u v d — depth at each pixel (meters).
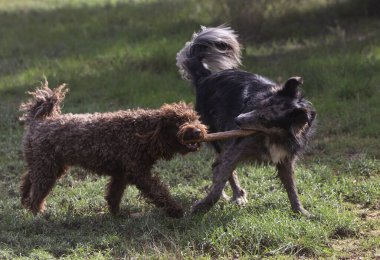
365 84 17.44
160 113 10.48
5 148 14.93
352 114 16.05
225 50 13.04
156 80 19.33
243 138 10.56
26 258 9.17
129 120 10.59
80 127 10.73
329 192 11.84
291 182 10.87
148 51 21.75
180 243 9.66
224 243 9.61
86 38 24.81
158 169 13.40
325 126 15.67
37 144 10.86
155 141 10.41
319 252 9.48
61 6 32.09
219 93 11.60
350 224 10.20
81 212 11.37
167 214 10.63
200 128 10.19
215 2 24.30
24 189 11.38
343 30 22.14
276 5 24.78
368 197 11.53
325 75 18.23
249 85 11.18
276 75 18.70
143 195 10.72
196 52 12.82
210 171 13.27
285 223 9.99
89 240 9.88
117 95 18.66
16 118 17.12
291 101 10.27
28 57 23.00
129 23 26.84
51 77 20.33
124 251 9.48
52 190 12.22
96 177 13.18
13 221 10.60
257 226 9.88
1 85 20.22
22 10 31.09
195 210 10.71
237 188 11.83
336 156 13.91
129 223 10.45
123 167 10.71
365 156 13.67
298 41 22.72
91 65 21.48
